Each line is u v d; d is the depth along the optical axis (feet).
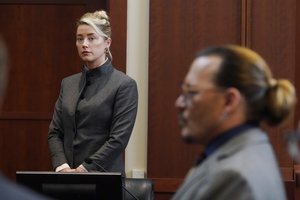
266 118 8.96
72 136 19.39
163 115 25.73
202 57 9.06
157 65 25.58
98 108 19.12
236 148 8.69
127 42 25.88
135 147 26.12
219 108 8.80
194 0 25.48
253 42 25.45
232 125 8.89
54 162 19.25
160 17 25.57
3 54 6.21
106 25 19.66
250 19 25.41
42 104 28.58
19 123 28.66
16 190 6.19
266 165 8.52
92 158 18.47
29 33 28.40
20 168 28.76
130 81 19.56
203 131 8.98
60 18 28.40
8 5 28.32
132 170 26.05
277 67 25.48
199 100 8.84
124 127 19.01
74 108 19.39
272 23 25.43
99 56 19.49
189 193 8.84
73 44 28.37
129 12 25.85
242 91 8.73
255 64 8.83
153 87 25.64
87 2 28.37
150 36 25.55
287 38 25.43
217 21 25.49
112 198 13.70
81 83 19.75
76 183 13.69
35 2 28.32
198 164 9.33
